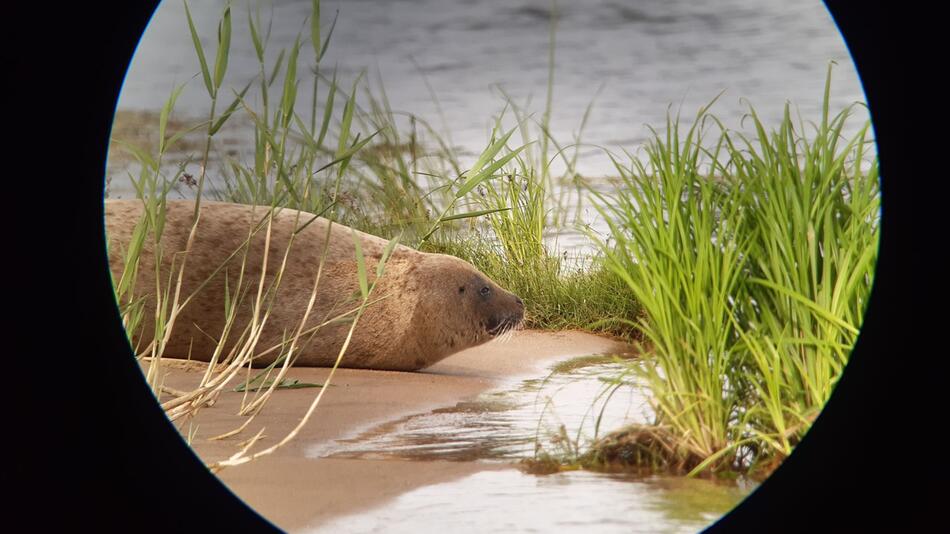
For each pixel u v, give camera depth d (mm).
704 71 60406
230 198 29562
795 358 16047
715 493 14680
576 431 17766
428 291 23328
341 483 14906
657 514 13805
